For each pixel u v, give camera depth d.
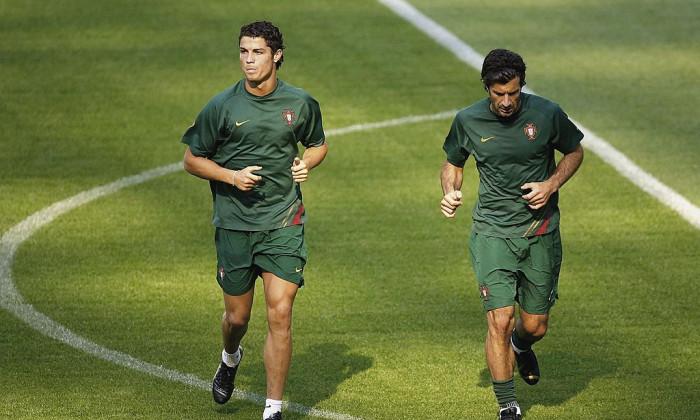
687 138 37.91
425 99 41.75
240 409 20.77
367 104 41.19
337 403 20.98
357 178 34.59
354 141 37.69
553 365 22.75
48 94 41.28
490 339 19.23
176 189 33.78
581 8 53.22
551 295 19.83
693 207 32.31
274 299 19.23
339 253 29.08
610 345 23.72
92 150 36.66
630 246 29.56
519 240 19.31
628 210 32.12
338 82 43.31
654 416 20.50
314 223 31.11
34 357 22.81
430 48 47.28
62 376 21.94
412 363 22.83
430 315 25.34
